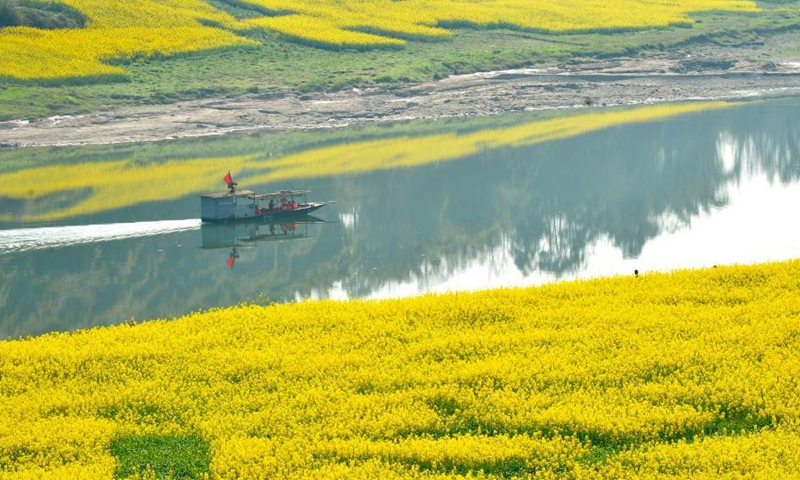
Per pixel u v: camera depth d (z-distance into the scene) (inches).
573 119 5900.6
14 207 3853.3
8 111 5600.4
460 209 3676.2
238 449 1566.2
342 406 1716.3
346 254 3105.3
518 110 6392.7
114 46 6594.5
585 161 4525.1
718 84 7066.9
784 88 7022.6
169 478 1530.5
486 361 1876.2
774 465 1445.6
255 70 6599.4
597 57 7308.1
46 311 2578.7
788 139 4948.3
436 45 7485.2
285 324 2127.2
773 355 1830.7
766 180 3996.1
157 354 1975.9
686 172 4217.5
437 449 1549.0
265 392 1793.8
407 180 4234.7
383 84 6491.1
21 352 1987.0
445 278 2800.2
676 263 2844.5
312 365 1888.5
